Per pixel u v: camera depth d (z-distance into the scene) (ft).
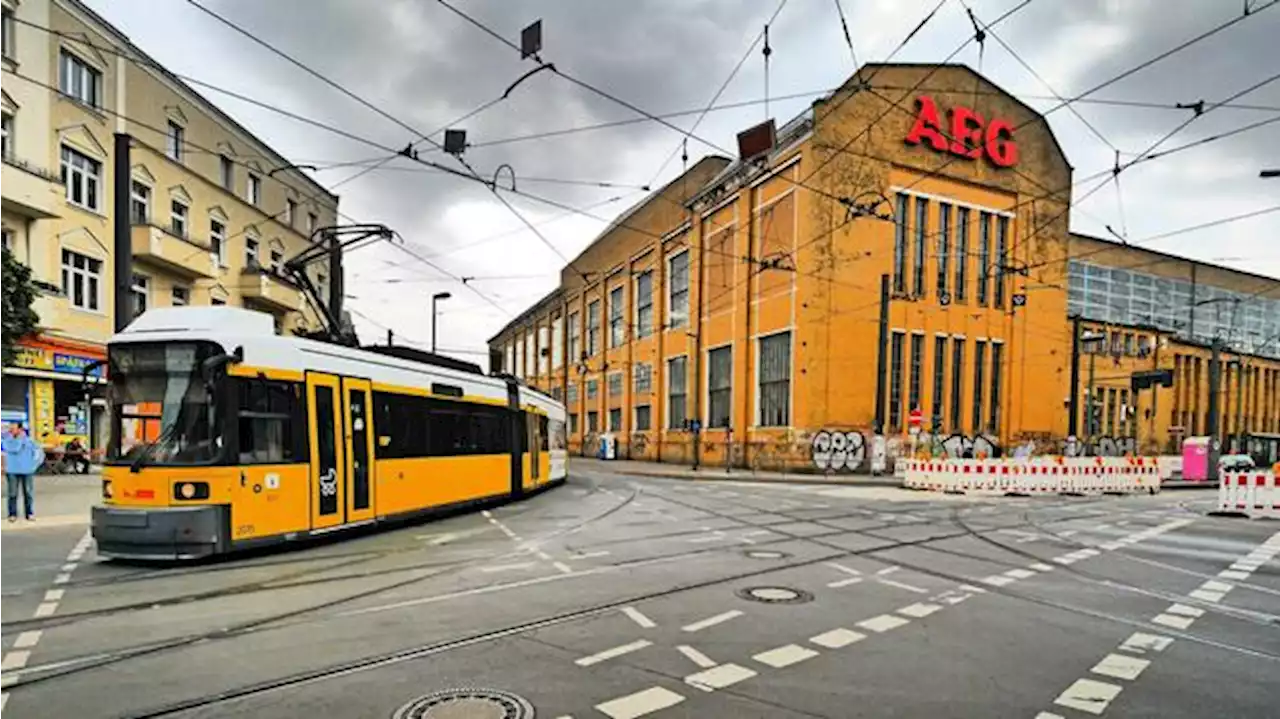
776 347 111.04
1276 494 54.70
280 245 117.60
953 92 112.88
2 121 69.21
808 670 17.46
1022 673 17.48
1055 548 37.99
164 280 89.30
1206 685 16.89
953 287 113.60
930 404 110.22
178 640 19.65
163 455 30.60
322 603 23.94
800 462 102.73
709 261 130.82
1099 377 147.33
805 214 103.60
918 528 45.62
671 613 22.71
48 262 72.79
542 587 26.48
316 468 35.88
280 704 15.08
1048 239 121.90
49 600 24.40
